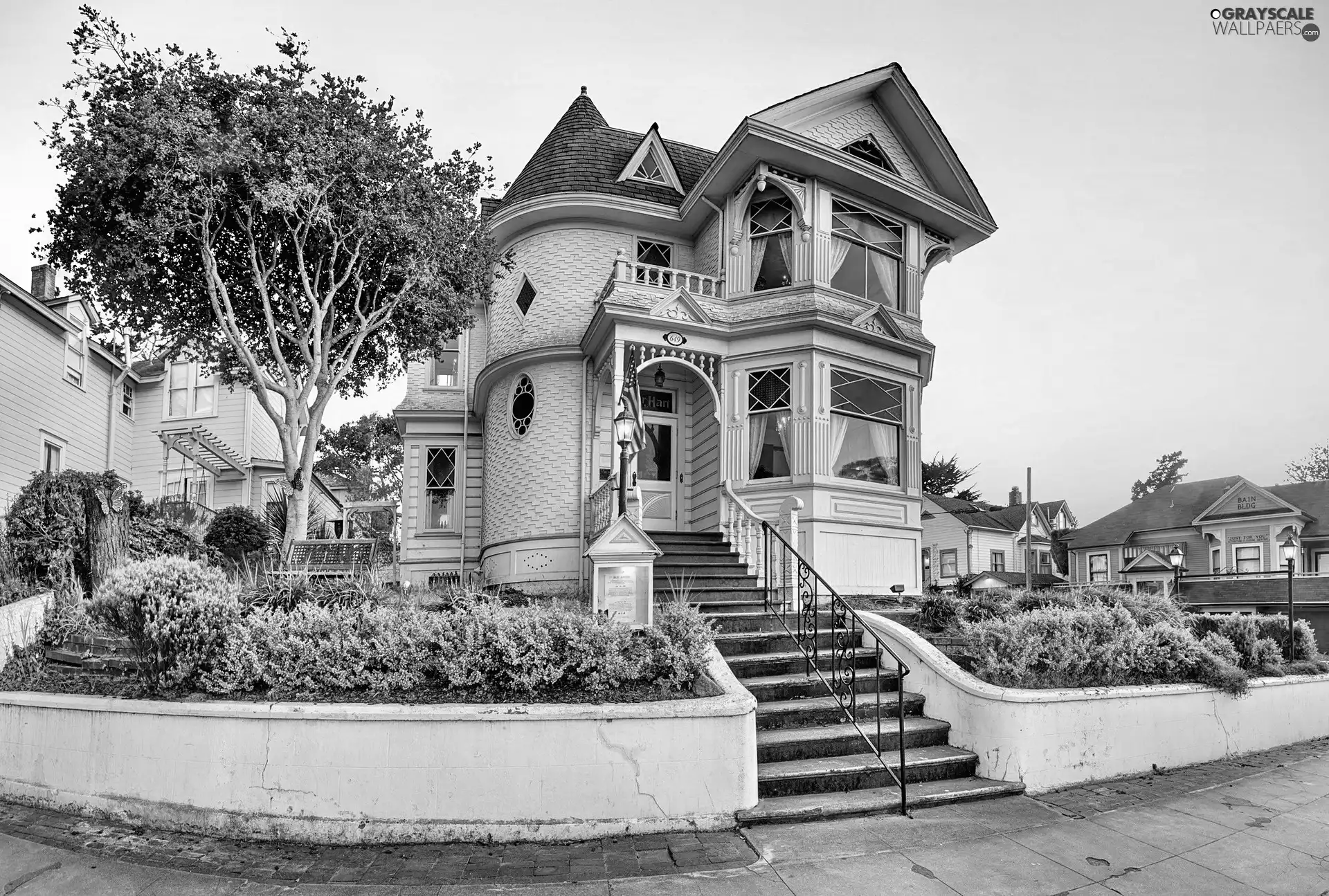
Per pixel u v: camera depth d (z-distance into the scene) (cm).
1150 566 3400
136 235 1070
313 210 1100
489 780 523
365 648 583
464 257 1302
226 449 2022
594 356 1410
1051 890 448
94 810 572
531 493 1423
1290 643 1053
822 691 742
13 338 1652
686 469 1433
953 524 3862
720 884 450
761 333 1285
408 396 1709
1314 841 535
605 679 575
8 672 698
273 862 487
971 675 704
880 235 1459
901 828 545
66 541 938
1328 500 3130
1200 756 767
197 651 588
